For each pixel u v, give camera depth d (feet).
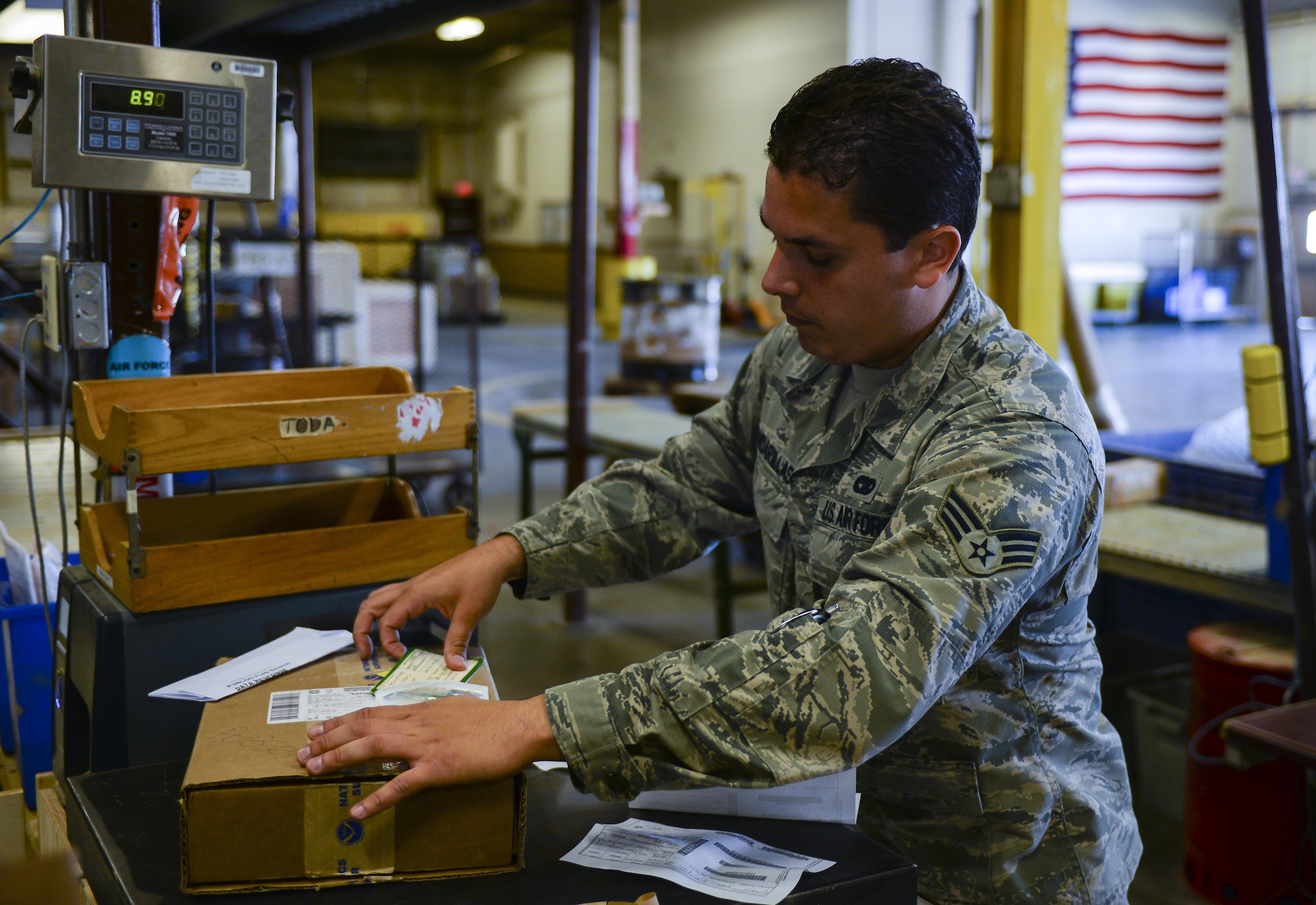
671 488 4.56
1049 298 11.44
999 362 3.66
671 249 53.62
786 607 4.22
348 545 4.79
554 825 3.50
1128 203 50.14
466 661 4.03
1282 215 7.37
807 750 3.10
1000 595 3.18
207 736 3.36
